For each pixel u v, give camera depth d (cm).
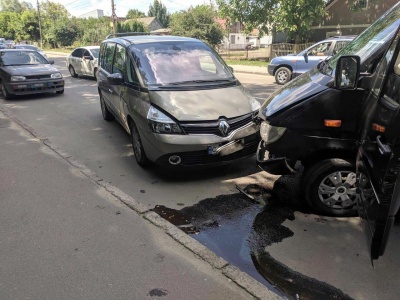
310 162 389
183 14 3266
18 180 483
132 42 611
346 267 309
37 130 748
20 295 275
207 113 466
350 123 357
